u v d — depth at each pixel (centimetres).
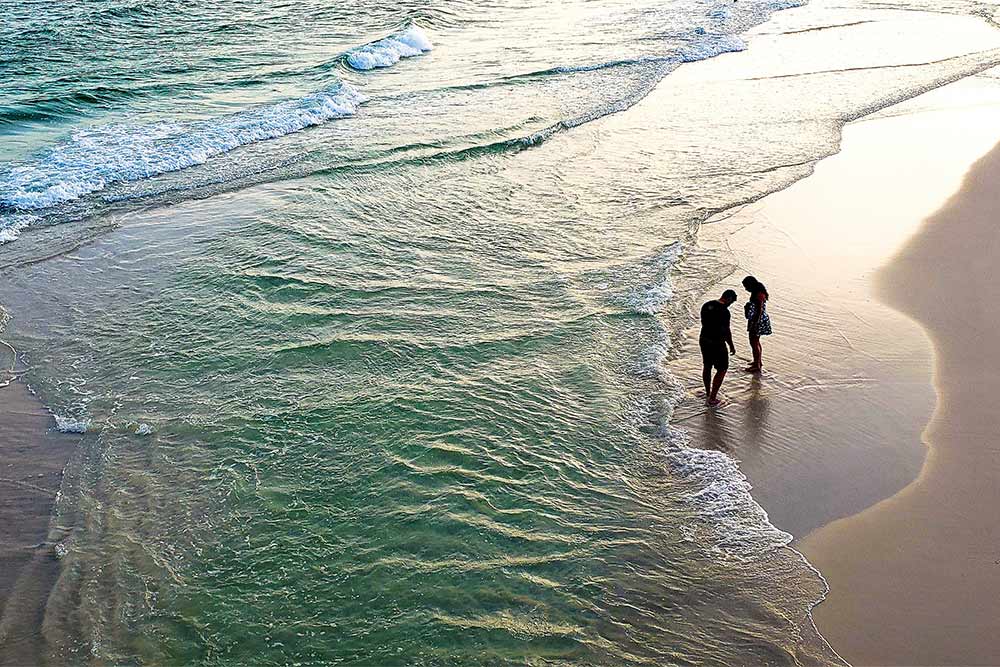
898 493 758
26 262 1227
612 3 3538
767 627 626
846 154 1683
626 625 629
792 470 797
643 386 939
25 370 955
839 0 3641
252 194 1485
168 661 594
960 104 2011
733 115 1980
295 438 837
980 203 1405
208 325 1049
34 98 1947
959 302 1088
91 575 670
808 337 1016
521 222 1377
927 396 897
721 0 3591
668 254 1243
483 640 614
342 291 1129
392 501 753
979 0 3572
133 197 1480
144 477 783
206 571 676
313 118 1933
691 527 731
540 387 930
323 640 614
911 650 601
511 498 760
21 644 603
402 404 889
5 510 738
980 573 666
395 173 1590
